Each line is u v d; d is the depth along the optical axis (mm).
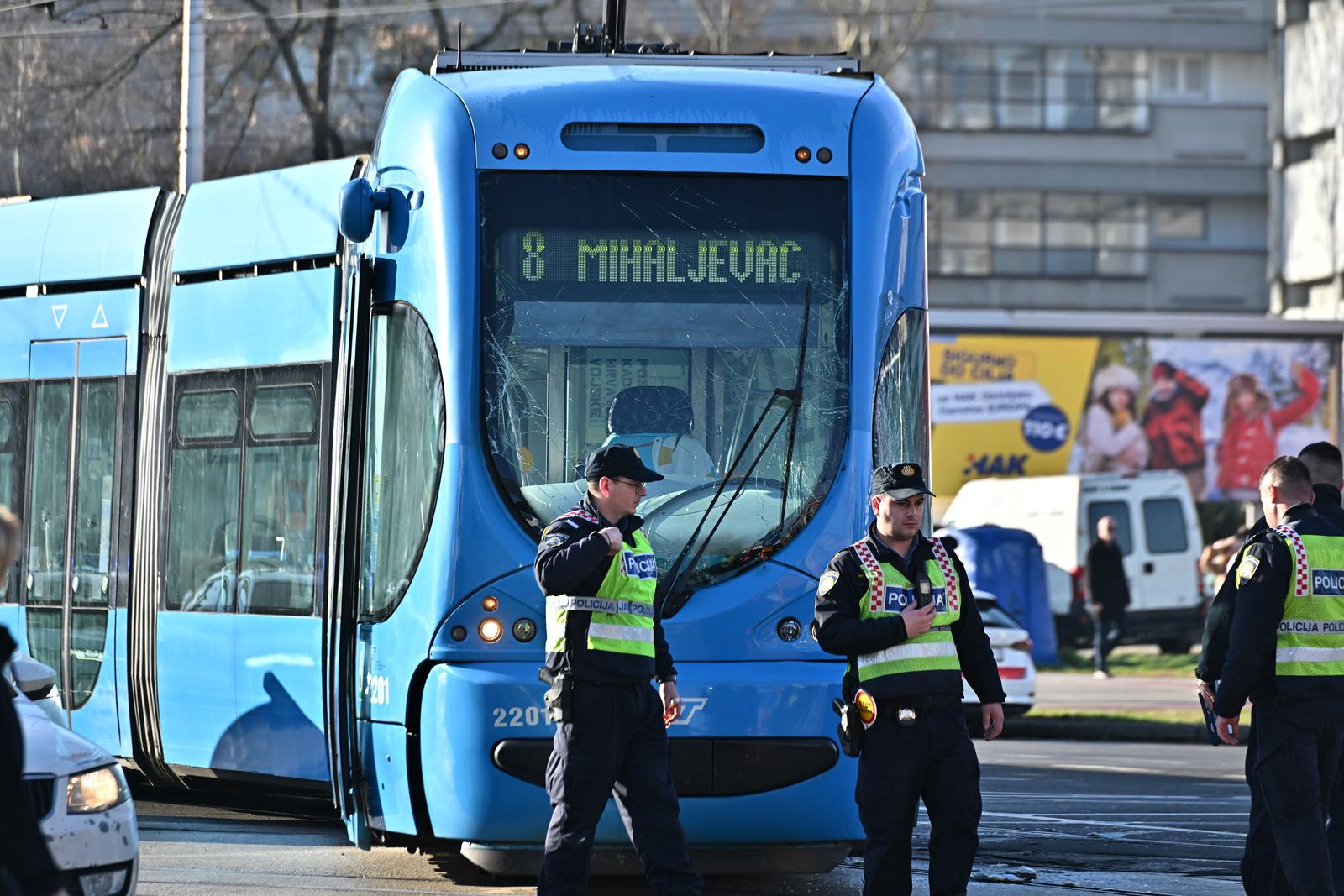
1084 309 180250
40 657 40688
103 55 72625
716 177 29625
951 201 179250
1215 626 26875
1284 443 106062
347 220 29703
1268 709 25859
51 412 40969
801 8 132750
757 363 29078
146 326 39500
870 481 28609
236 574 36562
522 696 27391
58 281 41188
